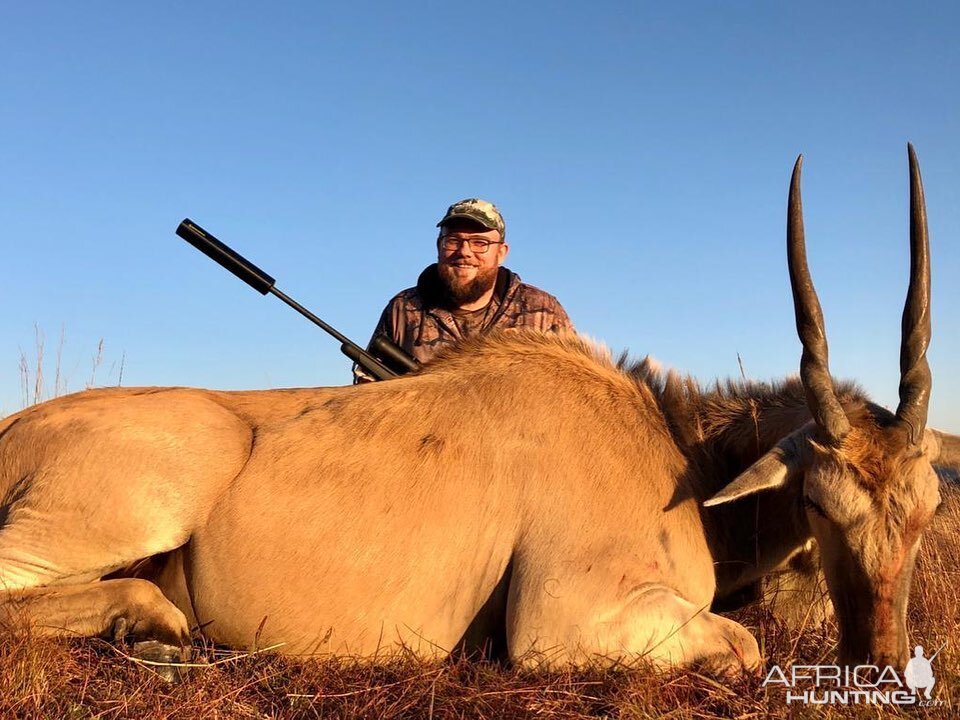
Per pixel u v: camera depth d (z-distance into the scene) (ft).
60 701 4.25
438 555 5.15
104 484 5.17
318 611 5.11
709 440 5.69
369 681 4.69
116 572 5.39
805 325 4.90
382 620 5.10
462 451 5.33
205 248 7.32
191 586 5.27
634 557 4.98
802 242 4.95
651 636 4.75
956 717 4.22
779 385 5.80
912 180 4.87
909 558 4.57
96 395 5.76
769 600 5.74
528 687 4.52
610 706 4.35
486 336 5.95
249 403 5.73
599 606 4.83
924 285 4.79
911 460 4.61
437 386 5.64
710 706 4.36
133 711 4.18
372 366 7.36
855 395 5.21
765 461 4.89
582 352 5.93
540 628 4.86
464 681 4.83
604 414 5.50
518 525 5.18
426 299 8.43
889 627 4.48
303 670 4.87
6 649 4.51
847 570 4.59
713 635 4.82
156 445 5.24
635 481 5.23
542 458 5.27
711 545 5.38
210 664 4.70
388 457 5.31
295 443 5.38
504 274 8.55
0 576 5.08
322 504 5.18
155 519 5.15
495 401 5.50
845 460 4.61
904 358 4.79
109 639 4.98
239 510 5.19
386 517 5.16
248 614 5.15
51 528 5.17
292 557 5.12
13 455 5.45
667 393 5.82
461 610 5.16
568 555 4.99
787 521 5.39
